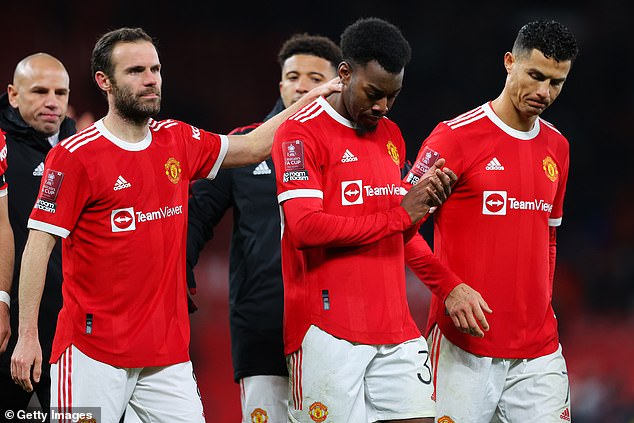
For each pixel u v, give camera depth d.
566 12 69.44
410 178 16.56
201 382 46.59
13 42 61.25
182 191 16.17
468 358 16.69
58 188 15.24
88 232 15.43
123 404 15.65
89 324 15.39
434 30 68.69
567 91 69.38
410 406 15.56
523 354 16.67
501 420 17.22
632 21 69.38
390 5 68.69
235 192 19.42
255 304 18.95
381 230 15.12
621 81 69.12
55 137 19.97
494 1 69.00
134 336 15.43
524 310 16.64
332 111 15.62
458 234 16.72
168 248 15.79
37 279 15.27
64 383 15.44
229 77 67.12
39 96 19.25
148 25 66.25
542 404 16.70
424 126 66.56
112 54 15.51
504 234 16.53
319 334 15.45
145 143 15.79
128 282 15.42
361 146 15.61
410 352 15.73
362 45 14.79
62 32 62.16
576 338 54.06
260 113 67.12
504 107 16.77
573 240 64.00
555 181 16.95
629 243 63.03
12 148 19.28
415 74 67.50
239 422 45.50
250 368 18.94
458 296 15.98
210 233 19.92
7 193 18.39
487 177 16.50
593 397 45.38
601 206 65.56
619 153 67.38
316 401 15.43
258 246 19.05
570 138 67.88
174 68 66.56
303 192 15.11
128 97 15.44
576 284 59.19
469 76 67.50
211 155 16.78
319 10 68.75
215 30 67.50
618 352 51.88
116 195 15.34
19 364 15.13
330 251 15.47
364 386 15.93
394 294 15.70
